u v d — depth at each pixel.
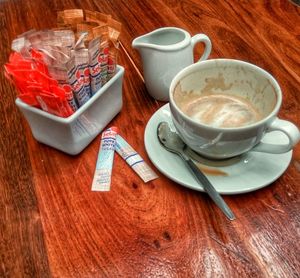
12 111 0.69
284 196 0.56
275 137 0.61
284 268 0.48
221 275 0.47
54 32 0.57
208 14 0.91
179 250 0.50
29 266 0.48
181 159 0.59
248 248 0.50
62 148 0.61
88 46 0.56
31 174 0.59
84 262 0.48
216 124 0.59
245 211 0.54
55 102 0.54
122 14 0.91
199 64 0.60
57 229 0.52
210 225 0.52
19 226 0.52
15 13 0.92
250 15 0.90
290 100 0.69
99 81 0.60
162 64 0.66
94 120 0.61
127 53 0.81
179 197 0.56
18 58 0.54
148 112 0.69
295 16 0.89
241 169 0.58
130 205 0.55
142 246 0.50
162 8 0.93
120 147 0.62
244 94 0.62
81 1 0.96
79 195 0.56
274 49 0.80
